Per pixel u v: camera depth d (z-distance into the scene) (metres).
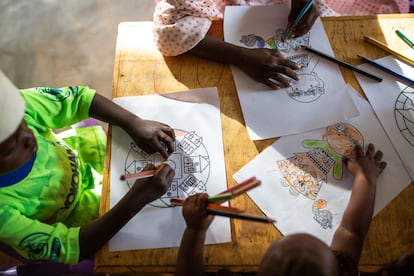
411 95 0.85
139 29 0.95
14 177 0.78
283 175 0.77
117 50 0.92
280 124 0.82
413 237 0.72
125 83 0.88
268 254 0.54
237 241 0.71
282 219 0.73
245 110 0.84
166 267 0.70
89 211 0.95
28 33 1.83
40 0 1.88
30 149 0.77
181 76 0.88
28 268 0.96
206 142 0.81
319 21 0.95
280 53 0.90
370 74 0.87
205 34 0.90
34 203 0.83
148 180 0.74
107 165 0.80
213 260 0.70
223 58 0.89
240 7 0.95
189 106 0.85
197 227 0.67
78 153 1.05
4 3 1.87
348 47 0.91
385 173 0.77
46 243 0.73
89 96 0.87
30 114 0.85
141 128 0.80
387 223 0.73
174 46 0.89
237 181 0.77
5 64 1.76
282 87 0.86
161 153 0.79
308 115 0.83
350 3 1.14
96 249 0.72
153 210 0.75
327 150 0.80
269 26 0.94
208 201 0.64
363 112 0.84
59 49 1.79
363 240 0.71
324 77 0.87
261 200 0.75
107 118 0.84
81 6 1.87
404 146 0.80
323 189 0.76
